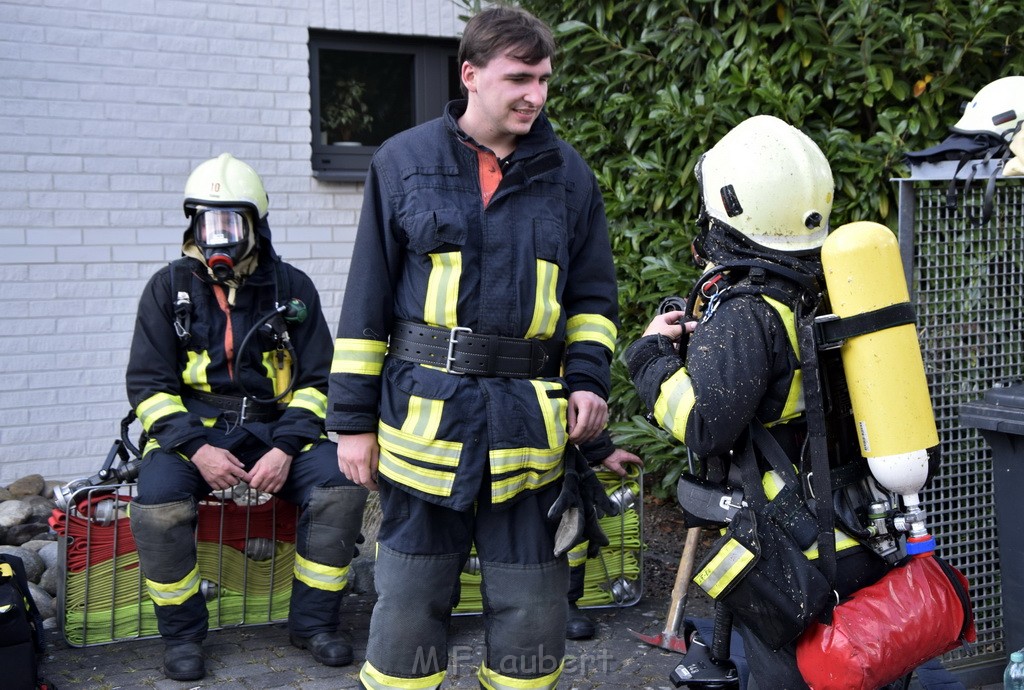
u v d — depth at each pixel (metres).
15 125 4.98
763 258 2.13
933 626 2.00
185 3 5.32
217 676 3.29
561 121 4.64
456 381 2.24
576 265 2.50
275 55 5.57
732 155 2.17
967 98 3.78
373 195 2.33
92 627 3.53
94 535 3.54
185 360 3.52
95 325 5.21
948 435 3.02
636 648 3.48
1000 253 3.08
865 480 2.12
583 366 2.43
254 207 3.46
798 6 3.95
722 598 2.04
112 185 5.21
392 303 2.35
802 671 2.00
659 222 4.28
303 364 3.62
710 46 4.10
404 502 2.30
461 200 2.27
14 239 5.01
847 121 3.96
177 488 3.28
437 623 2.36
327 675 3.30
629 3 4.26
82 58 5.11
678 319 2.31
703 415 2.01
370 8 5.79
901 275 2.03
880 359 2.00
